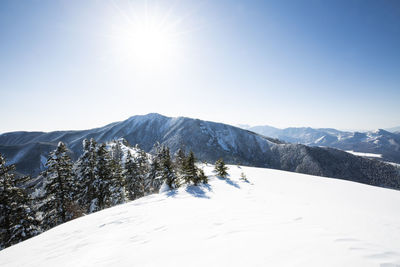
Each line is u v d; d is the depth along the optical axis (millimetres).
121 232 6926
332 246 3879
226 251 4199
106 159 22125
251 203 10617
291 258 3521
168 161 18984
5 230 13836
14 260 5941
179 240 5289
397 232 4867
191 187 16766
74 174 21422
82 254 5508
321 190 18406
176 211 9086
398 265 3047
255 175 25078
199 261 3922
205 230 5910
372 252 3510
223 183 18750
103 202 21734
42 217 17844
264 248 4094
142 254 4699
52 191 17609
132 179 29906
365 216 6930
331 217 6754
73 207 19141
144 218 8391
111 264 4410
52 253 6023
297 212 7805
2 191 13617
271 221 6309
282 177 24250
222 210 8625
